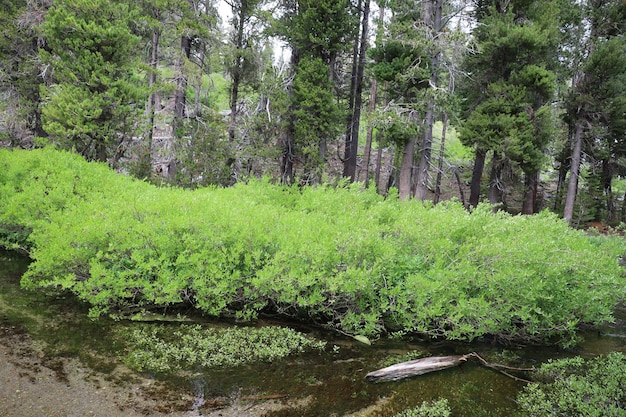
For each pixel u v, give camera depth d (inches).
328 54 671.8
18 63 635.5
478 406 153.4
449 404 153.8
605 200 881.5
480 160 689.6
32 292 233.0
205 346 185.9
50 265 213.6
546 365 179.6
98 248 223.6
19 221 280.4
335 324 216.8
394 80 616.1
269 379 164.4
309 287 206.1
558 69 738.8
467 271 191.8
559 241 239.3
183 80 629.0
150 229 215.3
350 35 668.1
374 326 199.9
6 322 194.7
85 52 462.0
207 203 256.1
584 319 217.8
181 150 547.5
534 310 200.2
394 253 203.6
